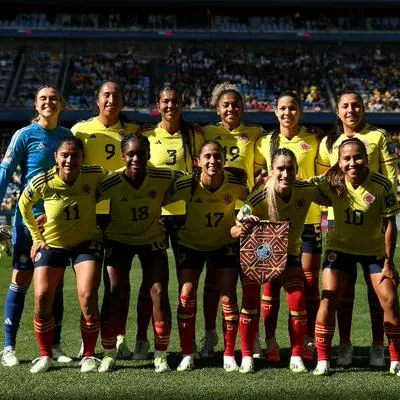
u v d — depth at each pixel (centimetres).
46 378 554
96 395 502
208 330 661
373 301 617
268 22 3609
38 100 635
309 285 666
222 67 3528
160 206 604
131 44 3662
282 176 574
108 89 659
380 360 614
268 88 3416
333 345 717
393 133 3312
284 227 571
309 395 502
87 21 3531
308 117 3156
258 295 593
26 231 627
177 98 664
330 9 3622
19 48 3572
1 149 3212
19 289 631
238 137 682
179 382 542
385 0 3359
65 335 758
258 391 514
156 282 590
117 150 666
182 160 670
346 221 580
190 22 3597
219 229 602
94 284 577
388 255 572
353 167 565
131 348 689
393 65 3597
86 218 588
